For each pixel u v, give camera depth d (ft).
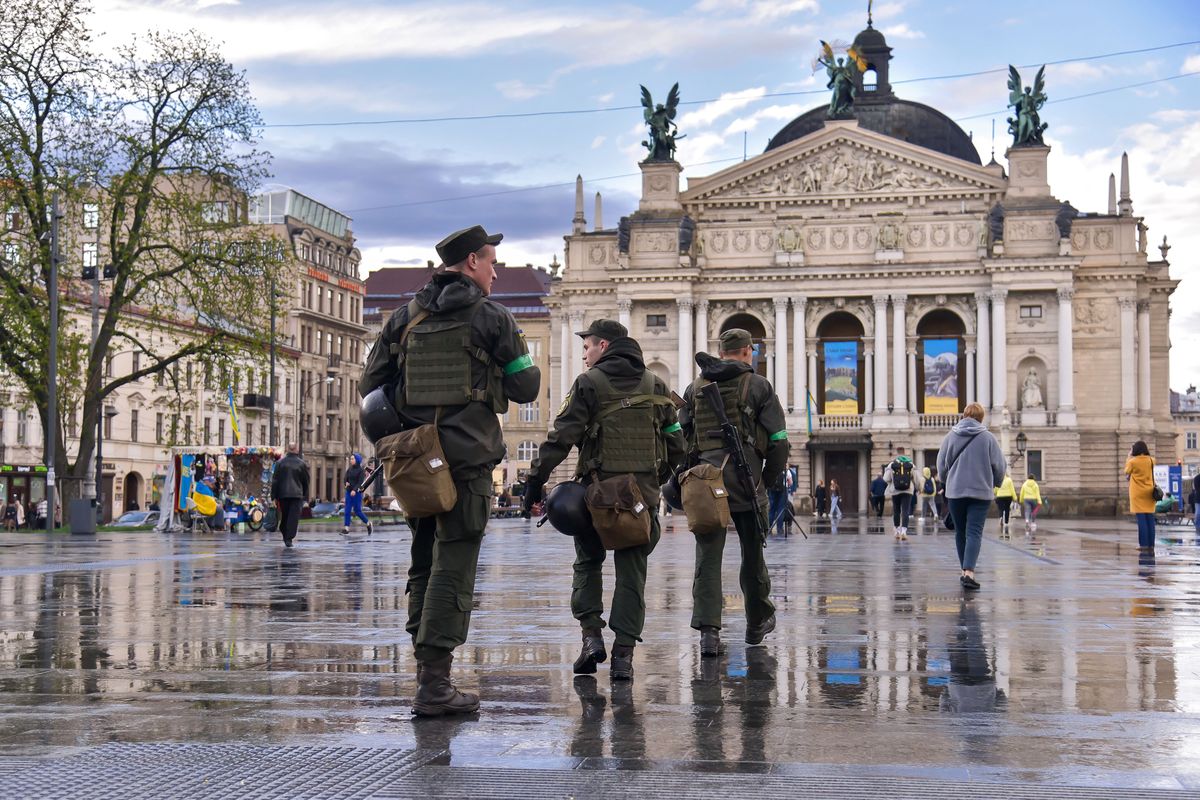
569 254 402.72
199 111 225.35
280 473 135.23
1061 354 370.94
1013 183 378.12
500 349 34.91
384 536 177.47
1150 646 47.37
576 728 31.48
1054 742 29.71
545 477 42.27
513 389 35.22
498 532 191.42
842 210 390.42
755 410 47.75
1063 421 369.71
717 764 27.32
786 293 385.70
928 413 381.19
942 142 435.94
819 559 110.73
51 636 50.90
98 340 226.17
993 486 74.54
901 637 50.39
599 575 41.42
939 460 76.02
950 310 385.09
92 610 61.67
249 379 234.58
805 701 35.50
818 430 384.06
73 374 218.79
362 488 43.65
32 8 215.51
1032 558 111.24
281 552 122.93
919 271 379.35
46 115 219.61
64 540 160.35
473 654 45.47
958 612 60.64
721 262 391.04
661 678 39.93
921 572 91.15
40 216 219.61
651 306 393.70
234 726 31.48
